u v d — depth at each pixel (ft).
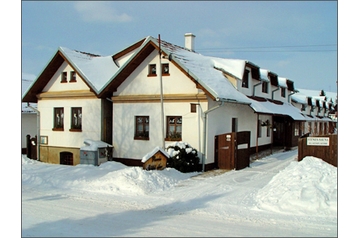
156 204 35.45
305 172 35.78
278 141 90.74
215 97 51.34
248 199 36.19
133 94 60.95
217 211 32.35
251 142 72.49
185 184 44.83
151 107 59.11
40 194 41.01
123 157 61.77
